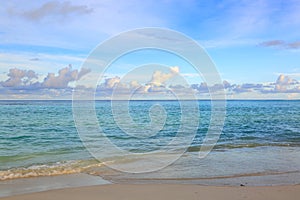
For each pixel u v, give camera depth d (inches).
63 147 495.8
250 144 552.4
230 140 607.5
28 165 361.7
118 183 273.6
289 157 419.8
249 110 1523.1
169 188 249.8
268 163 376.2
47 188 260.8
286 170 336.5
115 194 232.8
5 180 290.7
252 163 374.9
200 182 281.0
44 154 440.1
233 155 434.9
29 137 592.1
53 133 633.0
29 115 861.8
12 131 658.2
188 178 297.7
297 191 242.4
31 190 254.8
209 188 251.1
